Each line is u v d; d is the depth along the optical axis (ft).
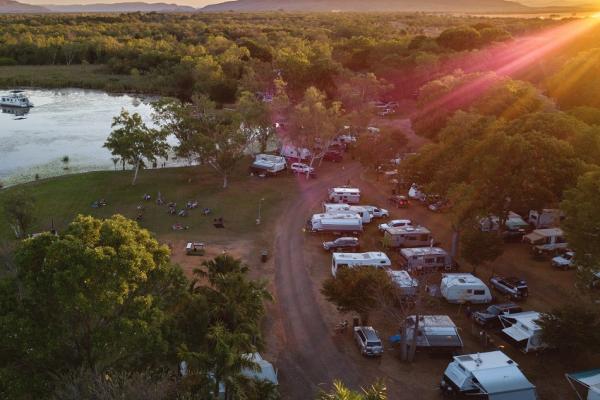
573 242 164.96
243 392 97.96
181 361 107.55
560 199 201.98
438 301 165.68
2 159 330.95
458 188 190.60
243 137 276.21
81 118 452.76
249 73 508.94
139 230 115.44
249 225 228.43
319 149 331.16
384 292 144.77
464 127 248.11
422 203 260.01
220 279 121.19
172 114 321.73
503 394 117.80
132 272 103.14
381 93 484.74
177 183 278.67
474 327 154.61
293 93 500.74
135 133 274.36
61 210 239.71
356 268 153.07
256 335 110.83
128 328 100.32
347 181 291.79
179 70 576.61
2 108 490.49
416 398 124.77
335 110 315.37
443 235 223.10
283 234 220.64
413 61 533.96
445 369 136.67
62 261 99.86
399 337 146.41
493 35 641.40
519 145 195.42
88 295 99.30
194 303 111.45
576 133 229.25
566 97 365.61
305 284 179.63
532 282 184.75
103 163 327.47
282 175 298.35
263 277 182.80
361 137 304.71
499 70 487.61
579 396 123.65
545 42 565.12
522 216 238.68
